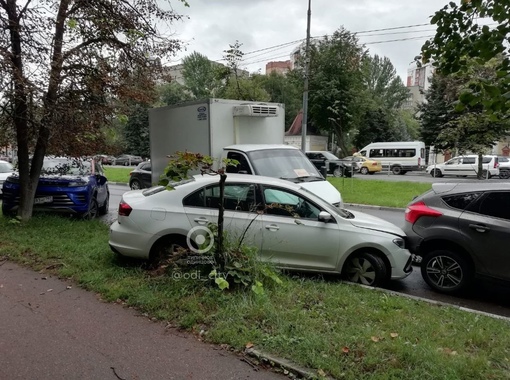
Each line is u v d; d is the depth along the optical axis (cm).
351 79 3912
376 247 553
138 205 573
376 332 375
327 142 5256
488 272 532
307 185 813
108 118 920
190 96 5669
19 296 473
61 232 797
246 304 421
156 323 405
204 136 928
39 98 775
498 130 1678
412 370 313
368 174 3288
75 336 377
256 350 345
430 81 3597
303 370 317
